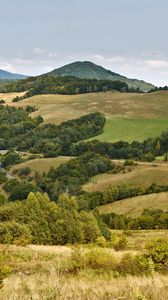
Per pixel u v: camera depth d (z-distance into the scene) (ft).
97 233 189.78
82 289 34.35
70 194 517.14
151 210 406.82
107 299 30.91
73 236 176.55
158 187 491.72
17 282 42.09
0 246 125.59
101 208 460.55
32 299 30.25
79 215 193.88
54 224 176.65
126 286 35.29
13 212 176.96
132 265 59.67
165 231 284.41
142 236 238.48
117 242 131.03
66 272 59.88
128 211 438.81
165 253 60.44
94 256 65.51
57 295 30.66
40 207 181.47
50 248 130.00
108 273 56.80
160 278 39.73
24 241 151.02
